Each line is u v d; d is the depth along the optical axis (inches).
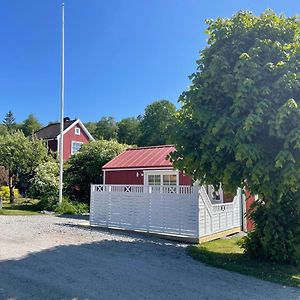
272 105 275.6
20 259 287.0
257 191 288.8
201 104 315.6
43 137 1519.4
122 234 462.3
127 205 491.5
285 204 313.0
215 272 269.7
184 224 431.2
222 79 299.1
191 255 333.1
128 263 288.7
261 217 326.3
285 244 306.0
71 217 682.8
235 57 311.0
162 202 453.4
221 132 288.5
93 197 537.3
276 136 271.0
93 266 272.8
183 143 320.5
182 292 214.8
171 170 623.8
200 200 426.6
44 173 884.6
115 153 892.0
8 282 222.7
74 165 913.5
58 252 320.8
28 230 453.7
